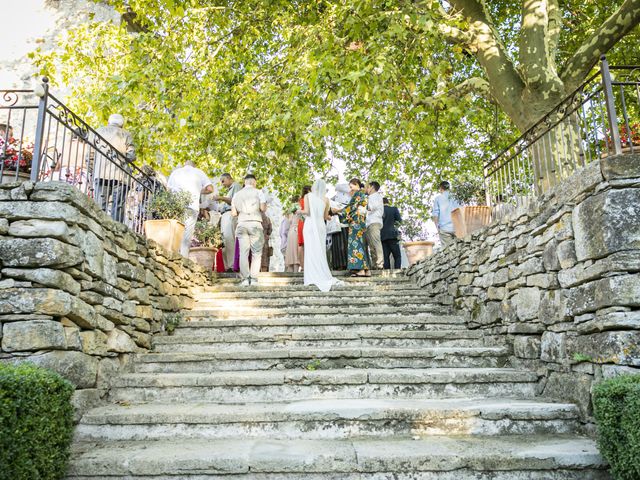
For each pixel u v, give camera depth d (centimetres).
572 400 357
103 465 291
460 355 460
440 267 659
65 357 335
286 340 507
